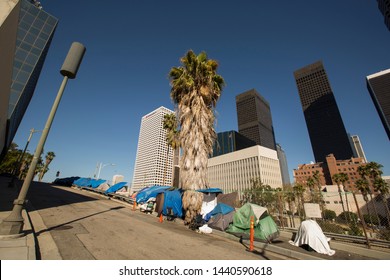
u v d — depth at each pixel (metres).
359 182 52.25
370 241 9.23
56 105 6.44
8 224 5.52
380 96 160.25
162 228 9.87
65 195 20.56
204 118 13.35
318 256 6.99
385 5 132.50
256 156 122.62
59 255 4.98
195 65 14.27
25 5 44.09
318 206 10.12
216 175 143.50
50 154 69.81
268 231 8.89
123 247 6.08
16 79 37.31
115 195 23.19
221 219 10.79
